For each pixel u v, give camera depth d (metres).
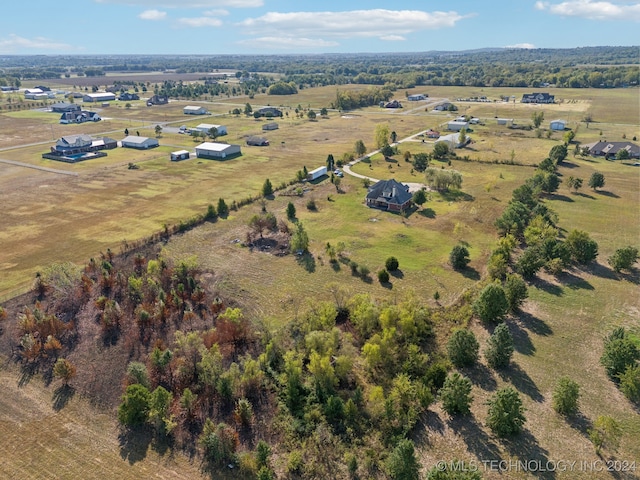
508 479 31.69
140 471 33.03
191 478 32.47
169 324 50.22
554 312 50.91
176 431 36.47
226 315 47.91
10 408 39.03
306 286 57.78
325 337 43.81
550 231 66.25
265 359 42.94
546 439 34.81
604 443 34.12
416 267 62.09
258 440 35.59
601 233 71.56
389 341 44.28
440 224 76.75
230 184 99.69
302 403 39.19
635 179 99.38
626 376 38.25
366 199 86.56
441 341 47.00
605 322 48.88
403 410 37.06
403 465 30.80
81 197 91.00
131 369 40.47
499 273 57.75
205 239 71.69
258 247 68.75
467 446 34.47
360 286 57.53
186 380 41.88
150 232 74.25
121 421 36.62
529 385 40.34
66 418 37.97
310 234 73.19
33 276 60.31
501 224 71.19
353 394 39.88
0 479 32.56
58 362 41.53
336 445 34.81
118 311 50.94
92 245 69.50
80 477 32.62
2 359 45.06
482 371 42.38
